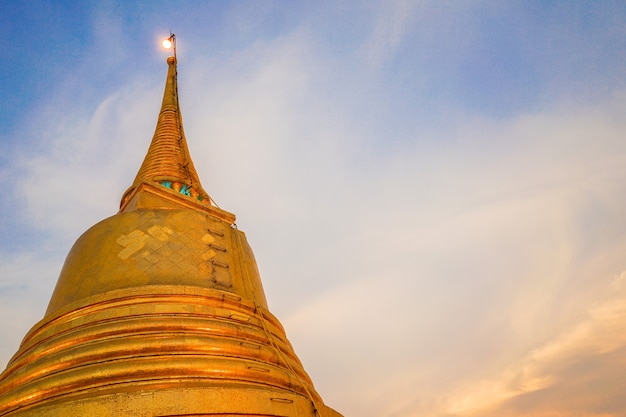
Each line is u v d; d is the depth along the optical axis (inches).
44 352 429.4
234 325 473.1
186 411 344.8
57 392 367.6
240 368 415.8
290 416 397.1
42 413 326.6
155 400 341.1
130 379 375.6
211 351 426.0
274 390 408.5
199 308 474.9
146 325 431.8
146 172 818.2
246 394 375.9
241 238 661.9
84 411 324.5
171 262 541.3
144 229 569.6
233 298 514.3
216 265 570.9
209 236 603.5
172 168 821.2
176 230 582.2
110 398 333.4
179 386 378.0
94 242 566.3
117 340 411.2
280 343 520.1
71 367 394.0
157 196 703.1
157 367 385.4
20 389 375.9
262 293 636.7
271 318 551.5
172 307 464.8
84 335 425.4
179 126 944.9
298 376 484.1
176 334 433.7
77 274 541.6
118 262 529.7
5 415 358.6
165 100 1003.3
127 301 472.4
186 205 717.3
